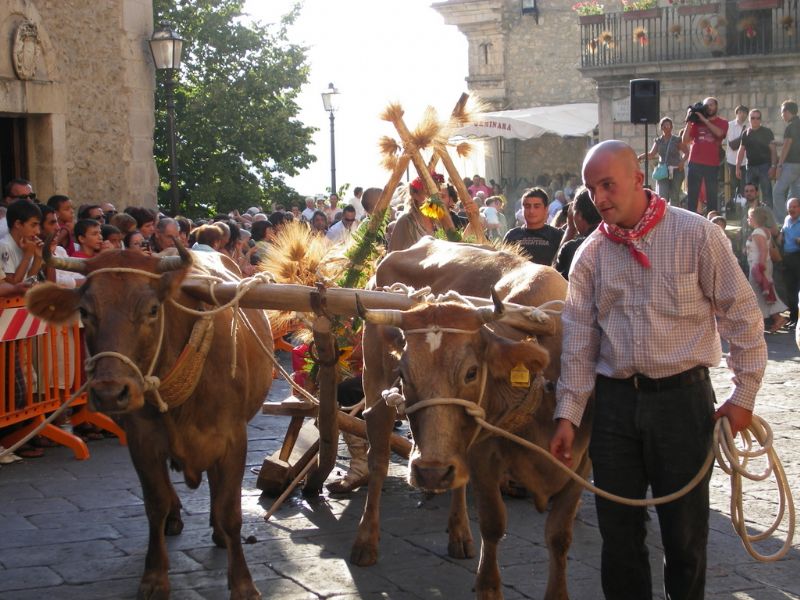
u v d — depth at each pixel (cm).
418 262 584
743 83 2355
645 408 395
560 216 908
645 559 412
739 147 1806
